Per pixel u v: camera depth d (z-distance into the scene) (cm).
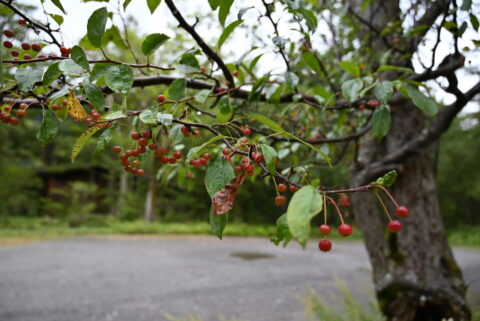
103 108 90
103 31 96
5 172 1983
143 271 811
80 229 1767
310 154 273
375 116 166
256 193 2262
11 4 101
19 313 507
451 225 2273
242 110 182
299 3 132
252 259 1032
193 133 119
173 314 517
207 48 134
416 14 242
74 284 676
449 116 227
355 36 331
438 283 278
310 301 394
